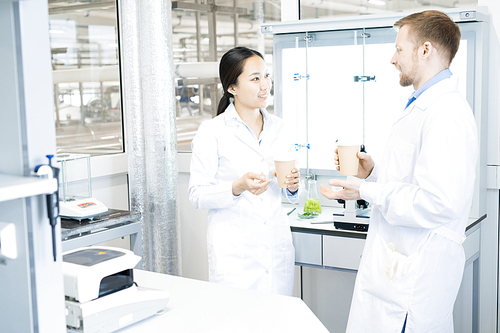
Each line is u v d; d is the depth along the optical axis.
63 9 2.90
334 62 2.51
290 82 2.63
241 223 2.04
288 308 1.25
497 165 2.40
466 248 2.24
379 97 2.44
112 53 3.19
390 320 1.59
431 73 1.60
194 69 3.13
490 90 2.38
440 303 1.59
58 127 2.93
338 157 1.87
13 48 0.83
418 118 1.58
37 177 0.85
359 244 2.15
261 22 2.90
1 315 0.92
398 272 1.55
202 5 3.06
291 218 2.46
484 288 2.51
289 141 2.17
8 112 0.86
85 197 2.63
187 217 3.20
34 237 0.85
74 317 1.10
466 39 2.24
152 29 2.71
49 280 0.88
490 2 2.33
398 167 1.62
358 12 2.63
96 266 1.15
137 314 1.17
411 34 1.60
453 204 1.45
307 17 2.78
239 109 2.09
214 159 2.07
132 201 2.88
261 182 1.89
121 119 3.26
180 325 1.16
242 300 1.31
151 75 2.74
